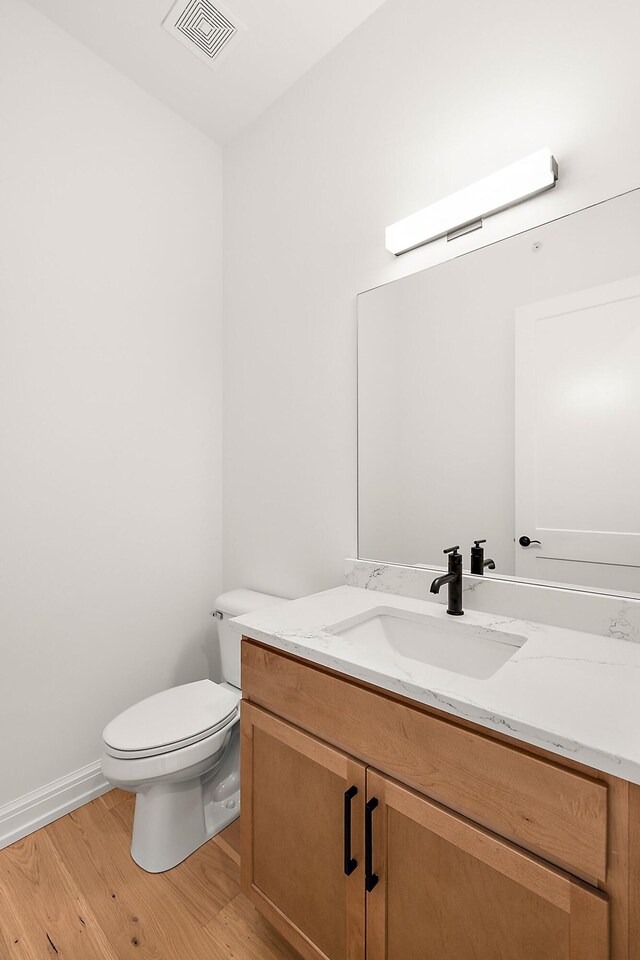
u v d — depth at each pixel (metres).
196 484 2.16
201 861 1.47
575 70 1.19
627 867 0.64
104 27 1.68
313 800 1.07
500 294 1.32
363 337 1.65
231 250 2.22
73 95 1.73
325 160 1.78
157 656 2.02
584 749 0.66
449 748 0.82
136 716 1.52
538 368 1.25
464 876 0.81
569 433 1.20
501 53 1.32
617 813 0.65
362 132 1.66
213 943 1.21
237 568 2.18
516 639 1.13
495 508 1.33
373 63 1.62
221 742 1.51
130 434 1.92
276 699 1.17
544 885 0.71
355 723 0.97
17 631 1.60
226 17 1.63
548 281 1.23
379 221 1.61
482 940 0.79
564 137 1.21
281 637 1.12
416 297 1.50
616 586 1.13
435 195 1.46
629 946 0.64
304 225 1.87
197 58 1.80
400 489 1.55
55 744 1.70
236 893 1.36
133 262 1.92
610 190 1.14
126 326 1.90
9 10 1.57
